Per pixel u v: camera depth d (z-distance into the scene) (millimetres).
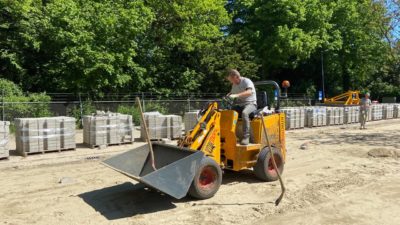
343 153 11648
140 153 7324
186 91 26375
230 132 7555
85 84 20062
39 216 6012
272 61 30625
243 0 30859
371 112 24672
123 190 7391
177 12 23281
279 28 28875
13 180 8234
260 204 6594
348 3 34281
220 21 25938
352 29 35125
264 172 7938
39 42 19703
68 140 11602
